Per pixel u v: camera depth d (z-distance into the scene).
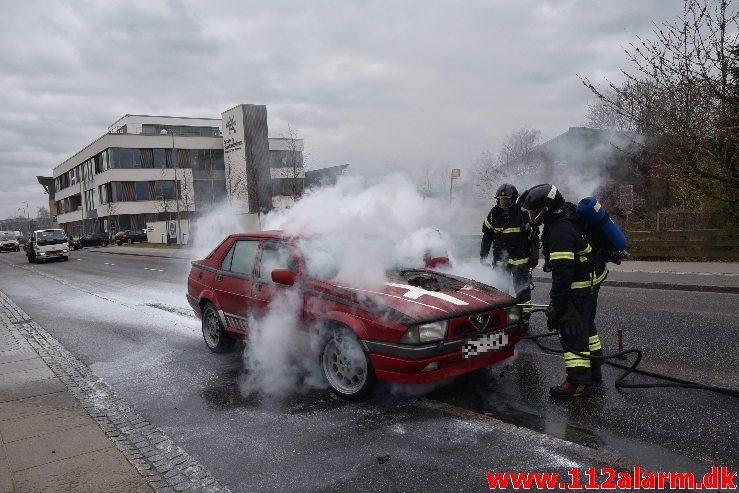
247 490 3.07
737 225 13.36
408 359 3.89
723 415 3.70
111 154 52.84
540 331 6.39
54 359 6.29
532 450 3.34
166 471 3.32
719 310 7.16
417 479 3.07
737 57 11.55
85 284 15.08
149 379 5.34
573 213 4.14
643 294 8.87
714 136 12.05
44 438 3.86
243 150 41.34
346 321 4.25
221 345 6.09
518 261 5.79
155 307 10.05
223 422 4.09
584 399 4.13
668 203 17.11
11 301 11.98
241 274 5.56
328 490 3.02
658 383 4.34
